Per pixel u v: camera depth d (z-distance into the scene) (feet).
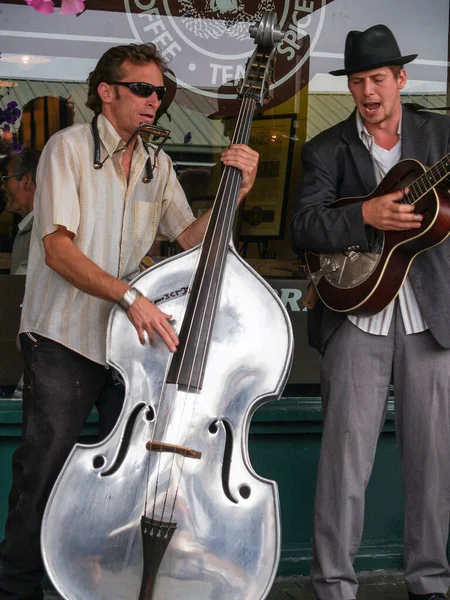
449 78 13.15
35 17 12.41
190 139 12.82
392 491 11.49
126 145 9.07
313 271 9.62
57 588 7.78
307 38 12.91
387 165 9.64
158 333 8.18
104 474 7.94
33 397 8.98
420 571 9.70
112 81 9.04
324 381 9.70
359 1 12.96
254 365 8.27
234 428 8.10
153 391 8.19
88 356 9.01
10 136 12.35
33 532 8.90
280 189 12.88
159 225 9.95
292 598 10.60
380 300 9.11
